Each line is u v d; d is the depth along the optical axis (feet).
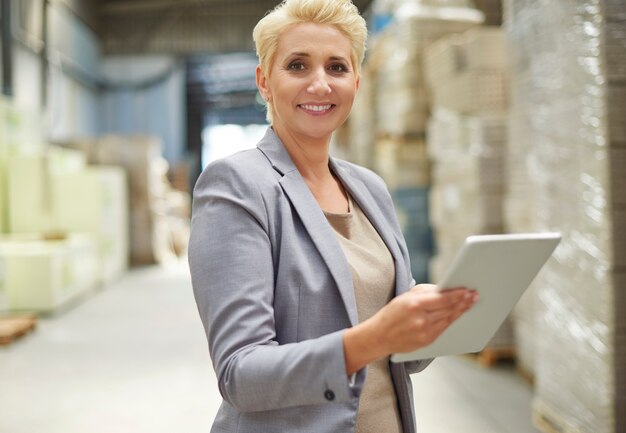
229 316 3.38
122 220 35.47
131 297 26.63
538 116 10.37
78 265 25.59
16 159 27.48
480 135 14.80
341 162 4.57
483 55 15.87
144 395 13.08
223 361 3.34
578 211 8.96
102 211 30.19
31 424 11.44
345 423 3.57
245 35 56.34
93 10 53.11
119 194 34.37
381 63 23.85
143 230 37.93
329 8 3.92
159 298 26.32
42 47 39.34
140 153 37.63
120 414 11.93
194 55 56.90
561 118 9.45
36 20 38.91
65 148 37.40
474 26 20.11
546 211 10.09
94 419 11.68
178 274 34.60
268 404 3.31
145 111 56.65
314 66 3.93
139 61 56.44
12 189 27.50
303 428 3.56
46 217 27.55
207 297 3.47
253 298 3.40
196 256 3.56
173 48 56.13
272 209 3.70
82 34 49.65
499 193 14.83
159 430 11.08
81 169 35.29
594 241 8.52
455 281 3.01
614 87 8.16
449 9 20.33
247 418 3.67
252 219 3.58
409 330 2.96
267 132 4.17
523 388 12.83
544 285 10.25
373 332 3.04
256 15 56.24
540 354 10.53
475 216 15.05
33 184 27.53
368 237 4.19
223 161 3.74
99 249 29.66
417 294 3.01
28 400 12.85
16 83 35.88
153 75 56.44
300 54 3.91
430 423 10.92
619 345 8.25
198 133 69.77
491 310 3.31
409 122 20.61
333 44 3.93
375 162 25.21
